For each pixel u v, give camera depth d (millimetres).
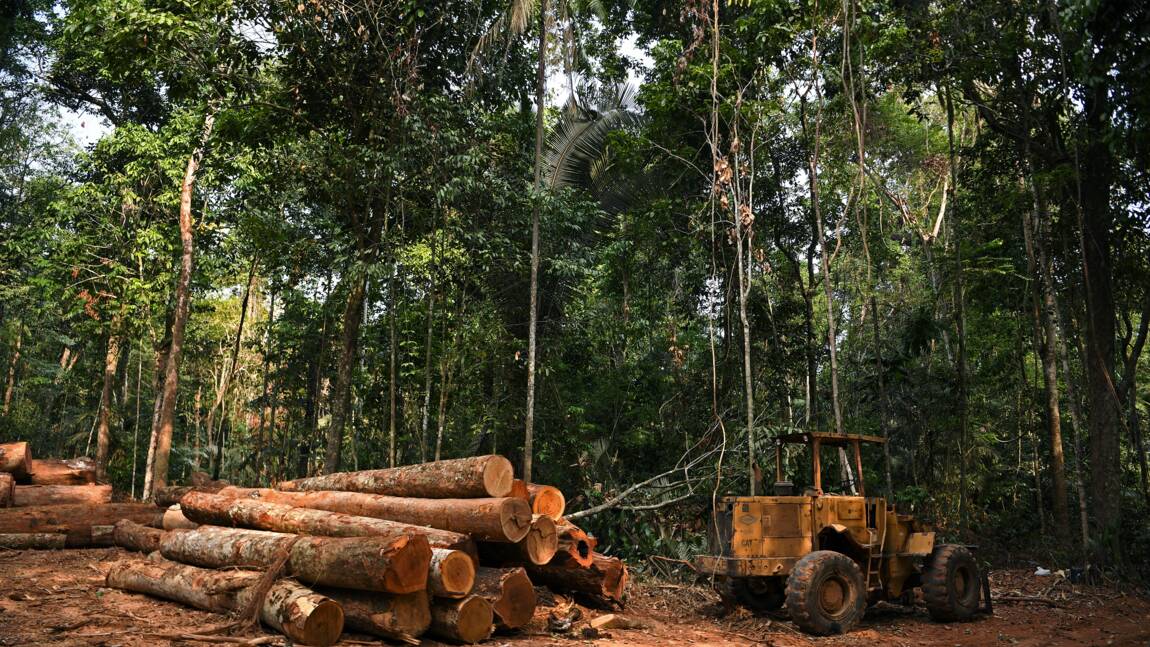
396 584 6164
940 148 23031
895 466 19047
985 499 19125
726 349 16078
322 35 14344
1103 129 13547
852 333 22594
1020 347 20281
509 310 17453
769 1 14562
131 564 8539
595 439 16656
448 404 18422
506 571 7148
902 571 9391
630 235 17188
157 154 19531
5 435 28422
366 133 15500
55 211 21109
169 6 13656
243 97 15062
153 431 21062
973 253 18219
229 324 28906
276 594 6520
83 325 21578
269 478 26391
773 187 17328
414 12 14438
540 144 14383
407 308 19156
